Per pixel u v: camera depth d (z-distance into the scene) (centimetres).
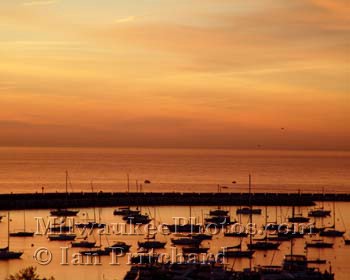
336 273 18738
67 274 18338
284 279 16375
